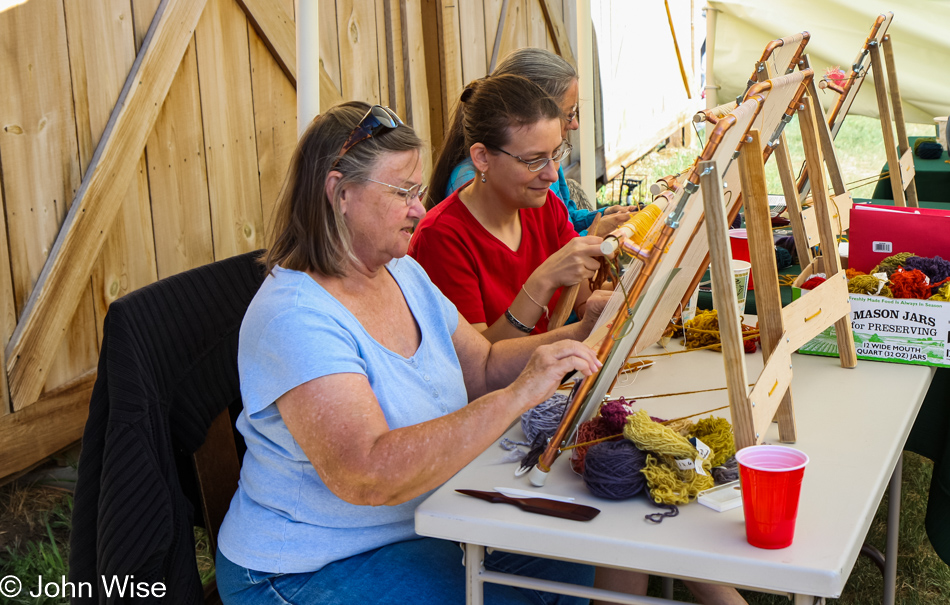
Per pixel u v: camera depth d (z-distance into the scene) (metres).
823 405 1.59
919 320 1.78
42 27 2.47
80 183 2.64
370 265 1.48
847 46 4.79
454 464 1.26
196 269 1.65
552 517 1.21
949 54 4.68
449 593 1.36
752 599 2.31
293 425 1.31
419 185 1.46
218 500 1.63
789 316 1.44
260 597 1.41
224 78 3.20
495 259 2.08
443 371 1.60
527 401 1.28
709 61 5.22
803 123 1.68
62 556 2.49
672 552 1.10
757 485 1.06
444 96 4.69
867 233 2.02
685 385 1.72
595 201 4.18
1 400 2.48
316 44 1.90
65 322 2.65
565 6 6.45
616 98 7.22
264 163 3.49
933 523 2.01
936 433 2.03
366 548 1.44
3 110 2.38
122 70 2.75
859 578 2.39
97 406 1.40
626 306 1.25
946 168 3.72
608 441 1.31
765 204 1.34
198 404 1.57
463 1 4.83
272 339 1.34
